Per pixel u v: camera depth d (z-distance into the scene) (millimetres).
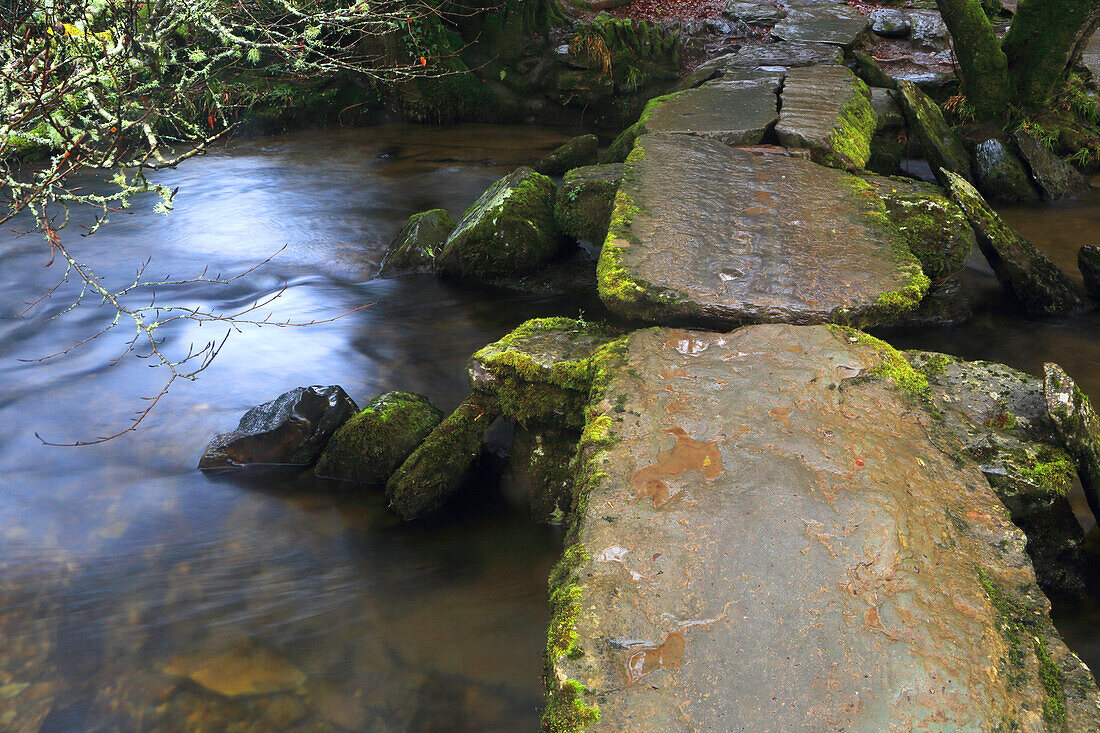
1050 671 2223
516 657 3432
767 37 12961
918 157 10133
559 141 12414
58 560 4023
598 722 2031
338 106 13344
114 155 2508
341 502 4520
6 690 3225
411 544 4184
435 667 3377
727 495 2717
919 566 2480
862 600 2354
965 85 10656
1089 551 3738
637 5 14898
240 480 4723
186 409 5422
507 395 4191
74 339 6430
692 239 4664
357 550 4137
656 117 7375
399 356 6102
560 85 13055
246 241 8750
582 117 13188
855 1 15180
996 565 2557
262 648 3469
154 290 7430
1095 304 6574
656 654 2205
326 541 4207
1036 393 3703
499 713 3148
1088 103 10766
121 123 2479
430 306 6961
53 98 2334
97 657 3402
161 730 3053
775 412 3162
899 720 2035
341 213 9555
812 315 3914
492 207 7180
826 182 5695
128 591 3812
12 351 6227
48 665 3355
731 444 2979
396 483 4430
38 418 5301
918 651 2201
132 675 3307
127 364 6016
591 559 2502
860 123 7738
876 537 2553
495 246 7117
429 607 3736
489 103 13297
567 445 4176
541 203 7293
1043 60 10289
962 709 2061
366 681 3301
